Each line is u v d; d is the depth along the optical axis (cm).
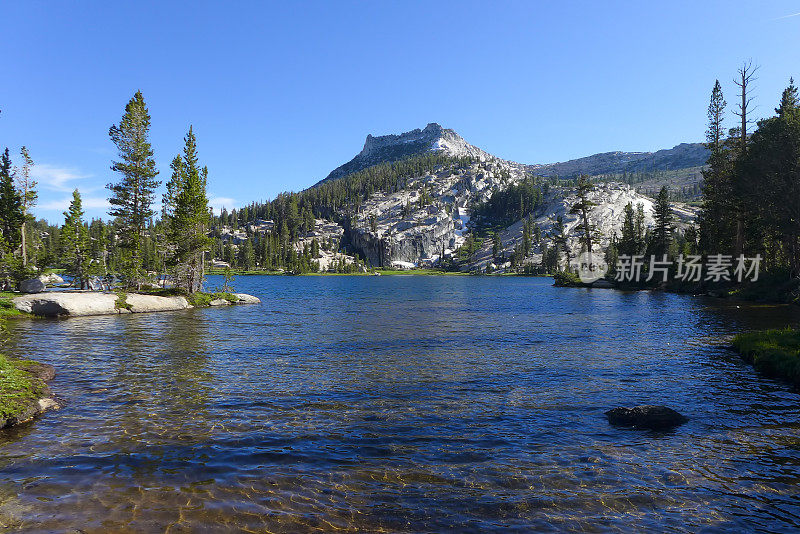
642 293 6969
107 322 3353
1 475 834
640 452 971
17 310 3606
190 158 5638
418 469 880
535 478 846
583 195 10306
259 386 1512
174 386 1500
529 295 7288
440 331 2959
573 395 1418
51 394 1352
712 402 1344
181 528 669
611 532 667
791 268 5016
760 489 808
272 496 770
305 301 6053
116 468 871
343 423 1145
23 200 6731
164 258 5859
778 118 4909
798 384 1524
